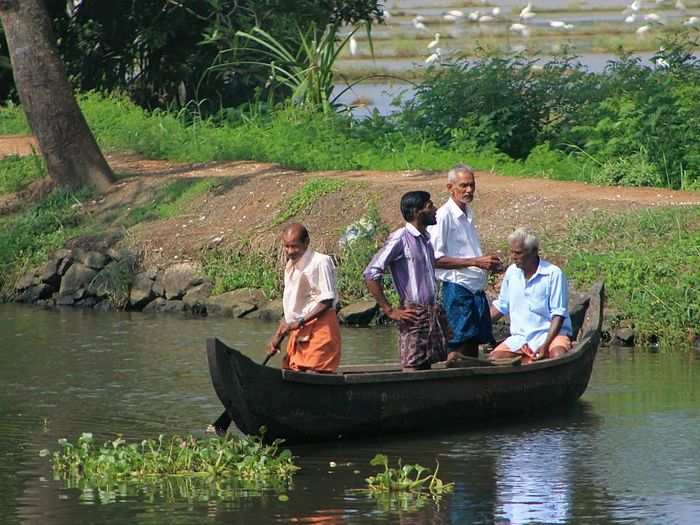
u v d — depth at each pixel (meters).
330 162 65.44
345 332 48.81
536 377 35.28
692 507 27.08
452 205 34.94
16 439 33.47
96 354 45.03
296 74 78.12
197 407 36.81
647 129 60.94
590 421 34.75
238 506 27.42
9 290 59.78
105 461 30.17
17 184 66.69
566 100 68.69
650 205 53.34
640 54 116.38
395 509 27.08
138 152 72.31
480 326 35.78
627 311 46.34
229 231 57.94
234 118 78.12
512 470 29.98
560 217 53.28
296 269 32.72
